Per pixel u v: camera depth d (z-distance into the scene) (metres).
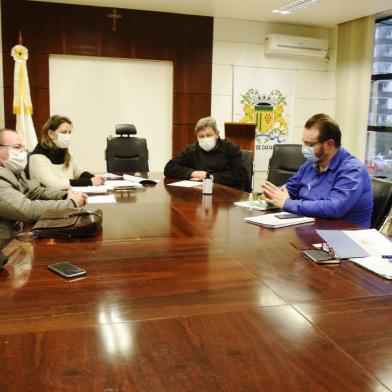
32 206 2.09
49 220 1.86
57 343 0.95
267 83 6.27
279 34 6.08
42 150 3.33
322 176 2.46
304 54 6.25
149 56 5.72
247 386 0.80
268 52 6.16
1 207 2.07
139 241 1.80
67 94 5.54
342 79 6.17
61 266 1.43
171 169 3.82
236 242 1.81
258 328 1.04
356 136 5.99
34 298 1.19
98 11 5.46
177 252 1.65
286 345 0.96
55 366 0.86
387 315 1.12
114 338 0.98
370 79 5.82
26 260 1.52
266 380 0.82
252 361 0.89
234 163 3.74
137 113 5.82
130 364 0.87
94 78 5.60
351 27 5.94
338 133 2.35
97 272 1.41
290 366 0.87
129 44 5.63
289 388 0.80
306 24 6.25
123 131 4.68
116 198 2.83
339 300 1.21
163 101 5.90
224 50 6.02
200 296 1.23
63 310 1.12
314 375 0.84
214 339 0.98
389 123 5.88
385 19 5.78
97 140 5.71
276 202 2.43
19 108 5.03
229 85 6.11
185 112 5.97
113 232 1.95
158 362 0.88
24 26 5.26
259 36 6.14
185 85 5.92
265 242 1.81
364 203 2.30
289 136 6.50
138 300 1.19
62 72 5.48
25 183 2.68
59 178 3.25
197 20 5.84
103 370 0.85
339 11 5.47
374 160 6.17
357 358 0.91
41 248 1.68
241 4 5.25
